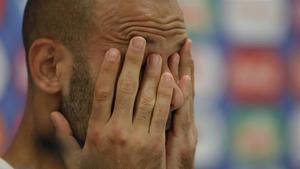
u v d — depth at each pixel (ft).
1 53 10.30
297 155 11.17
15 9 10.36
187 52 6.72
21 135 6.88
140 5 6.38
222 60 11.05
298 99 11.20
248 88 11.14
